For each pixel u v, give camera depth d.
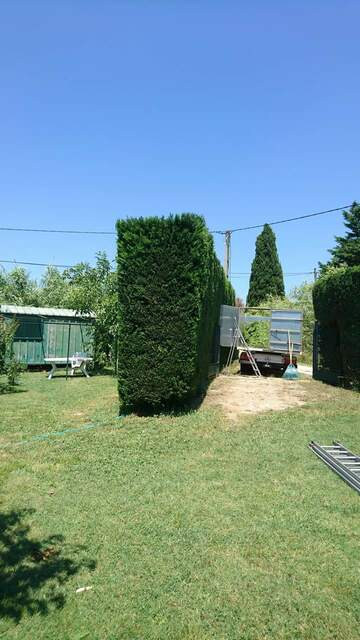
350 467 6.36
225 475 6.23
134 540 4.51
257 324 22.03
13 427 8.78
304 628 3.29
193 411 9.62
